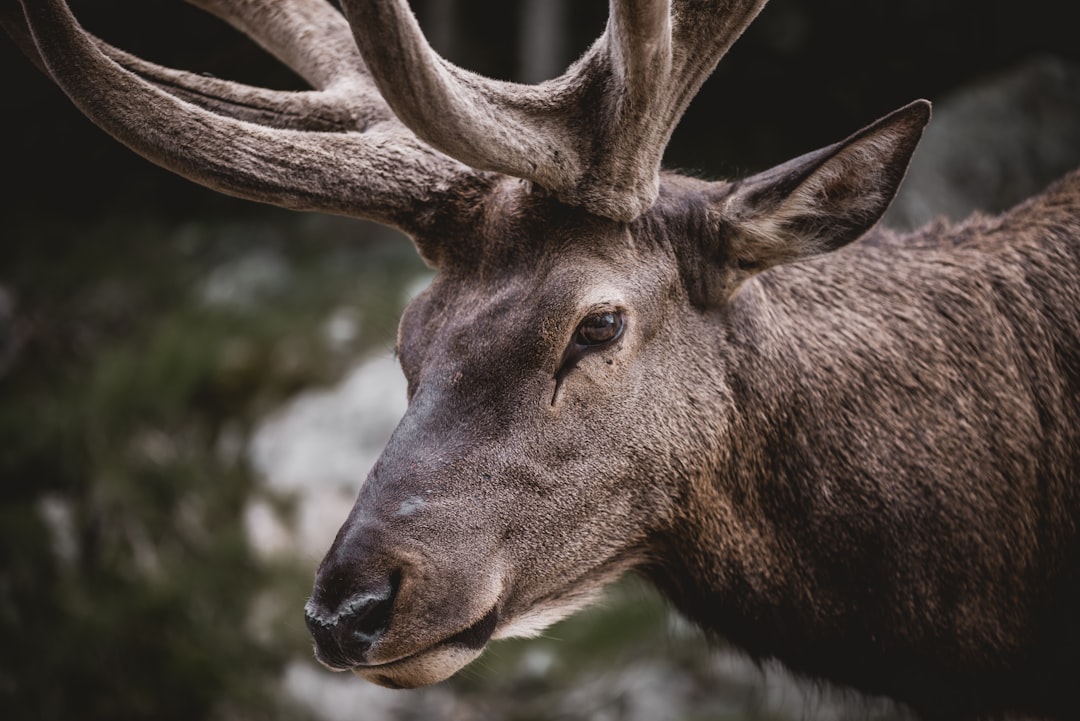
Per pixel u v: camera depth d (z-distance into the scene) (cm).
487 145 627
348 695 1463
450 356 674
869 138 672
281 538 1614
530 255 682
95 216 2256
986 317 757
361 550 636
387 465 657
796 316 742
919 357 741
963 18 2047
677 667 1404
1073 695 770
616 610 1498
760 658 777
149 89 650
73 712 1438
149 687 1461
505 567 667
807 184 688
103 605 1514
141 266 2127
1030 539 746
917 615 732
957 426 732
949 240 805
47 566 1531
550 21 2064
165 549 1603
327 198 682
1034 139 1823
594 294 670
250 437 1747
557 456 673
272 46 803
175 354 1859
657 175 686
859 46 2084
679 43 668
